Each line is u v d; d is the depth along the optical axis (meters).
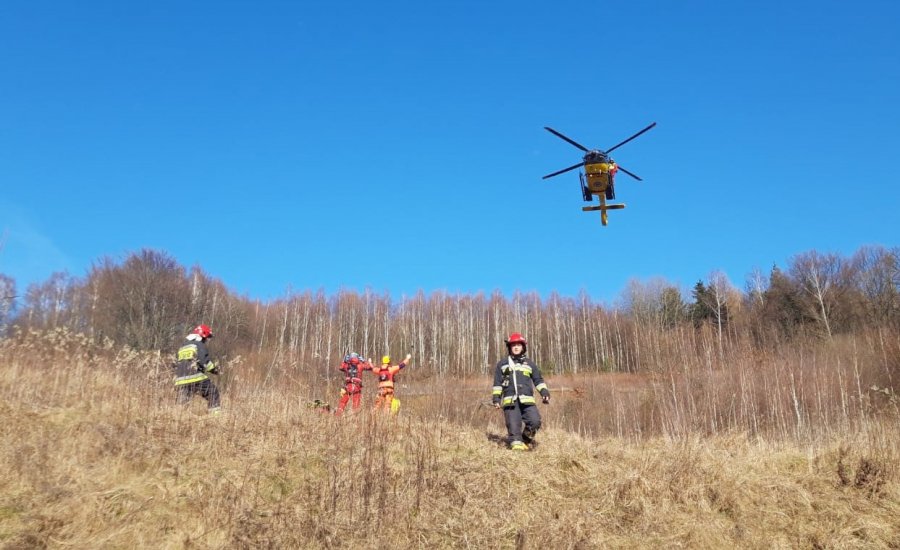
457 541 5.62
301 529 5.48
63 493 5.64
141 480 6.16
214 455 7.04
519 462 7.52
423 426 8.50
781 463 7.97
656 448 8.61
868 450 7.94
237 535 5.30
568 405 19.64
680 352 19.33
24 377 9.43
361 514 5.82
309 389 11.26
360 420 8.24
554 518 6.21
